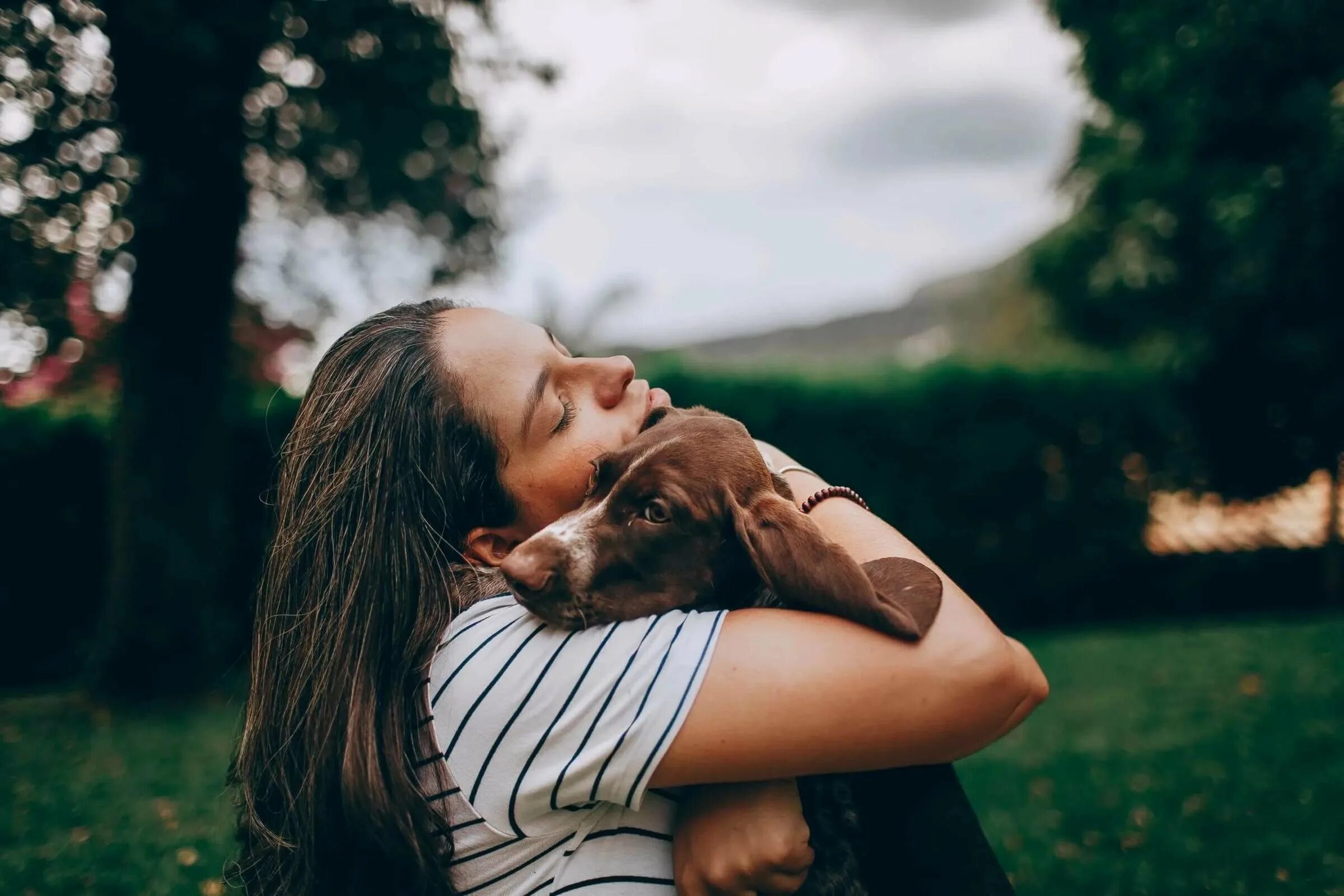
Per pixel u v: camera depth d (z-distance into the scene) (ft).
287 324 34.86
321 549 5.35
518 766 4.57
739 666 4.47
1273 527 43.21
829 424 39.47
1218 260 40.40
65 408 35.60
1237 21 27.37
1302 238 34.50
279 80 25.62
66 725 25.96
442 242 33.73
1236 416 41.96
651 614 5.18
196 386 28.53
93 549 34.83
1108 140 46.68
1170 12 28.71
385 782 4.66
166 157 23.81
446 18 25.99
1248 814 16.01
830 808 5.24
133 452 28.35
